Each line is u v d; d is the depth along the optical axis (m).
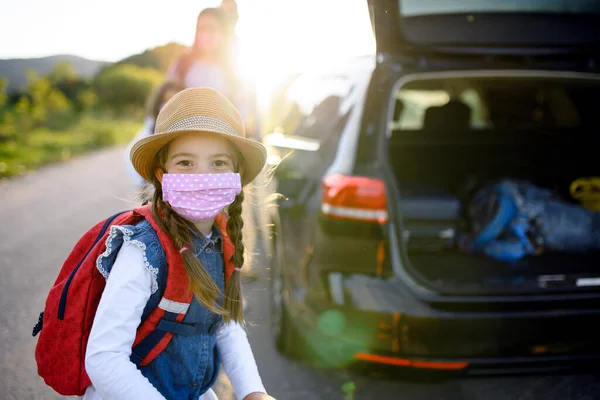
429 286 2.51
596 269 3.03
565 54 2.99
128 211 1.48
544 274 2.96
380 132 2.71
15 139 15.20
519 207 3.27
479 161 3.99
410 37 2.86
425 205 3.38
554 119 4.24
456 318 2.44
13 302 4.00
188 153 1.37
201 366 1.42
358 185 2.59
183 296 1.34
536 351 2.50
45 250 5.29
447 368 2.46
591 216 3.37
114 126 25.55
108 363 1.23
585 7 3.05
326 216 2.65
